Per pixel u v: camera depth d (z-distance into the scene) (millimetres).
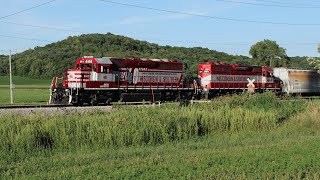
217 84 49000
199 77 49375
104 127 17734
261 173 12375
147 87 42688
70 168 12945
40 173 12359
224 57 113938
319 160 14102
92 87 38562
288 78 58250
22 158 14867
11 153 15172
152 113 21141
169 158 14539
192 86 47750
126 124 18422
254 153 15430
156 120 19422
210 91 48375
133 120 18859
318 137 20328
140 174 12102
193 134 20656
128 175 11828
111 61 40125
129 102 41250
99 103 39375
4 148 15461
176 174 11984
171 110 22312
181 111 22406
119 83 40562
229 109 24625
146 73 42719
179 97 45844
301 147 16734
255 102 28984
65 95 37594
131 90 41438
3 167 13203
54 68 115562
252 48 120500
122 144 17484
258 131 22859
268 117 24297
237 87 51469
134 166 13125
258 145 17781
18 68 125375
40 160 14383
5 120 17562
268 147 17000
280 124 24875
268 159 14312
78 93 37594
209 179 11570
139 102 41906
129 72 41406
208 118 22219
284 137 20766
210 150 16453
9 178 11672
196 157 14609
